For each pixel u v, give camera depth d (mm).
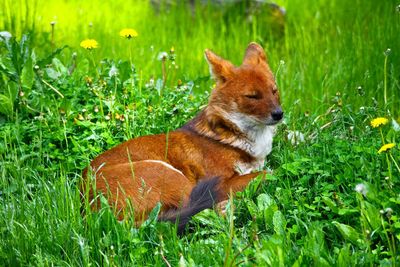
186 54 16812
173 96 12266
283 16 18797
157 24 18625
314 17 18859
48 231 8898
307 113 12609
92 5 19422
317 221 8781
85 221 9039
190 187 9781
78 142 10961
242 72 10555
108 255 8383
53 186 9711
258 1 18984
